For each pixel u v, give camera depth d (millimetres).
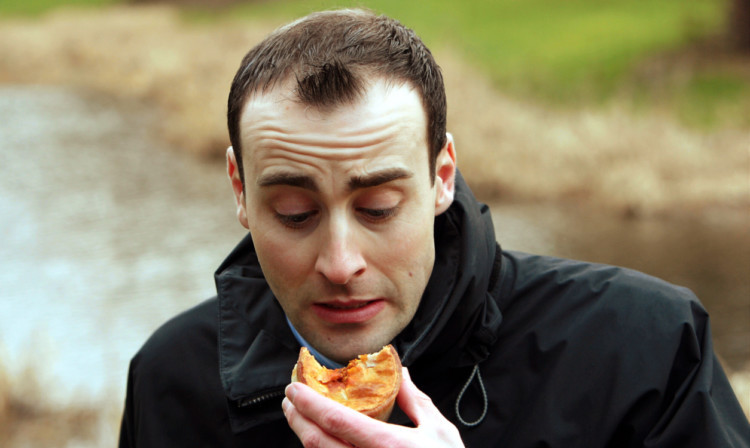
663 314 2146
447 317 2047
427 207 1917
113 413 6066
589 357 2139
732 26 20656
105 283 9289
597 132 13961
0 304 8656
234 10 36938
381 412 1704
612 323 2162
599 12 27516
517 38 24531
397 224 1865
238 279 2344
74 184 14023
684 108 16312
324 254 1844
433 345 2109
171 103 20500
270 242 1893
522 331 2215
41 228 11586
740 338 7359
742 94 16969
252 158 1876
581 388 2113
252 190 1906
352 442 1598
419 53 1946
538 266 2348
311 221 1870
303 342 2197
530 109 16531
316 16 2000
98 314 8281
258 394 2143
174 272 9648
